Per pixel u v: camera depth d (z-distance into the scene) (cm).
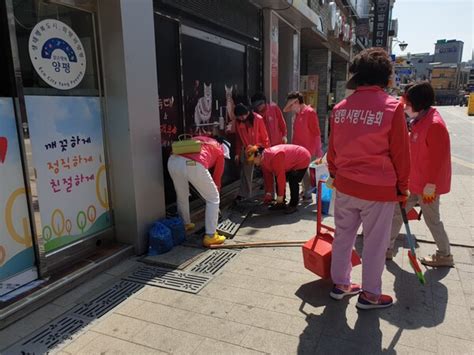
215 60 596
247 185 592
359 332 270
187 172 418
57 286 322
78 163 365
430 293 321
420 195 352
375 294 293
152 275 359
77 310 302
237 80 678
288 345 257
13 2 300
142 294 325
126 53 369
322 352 250
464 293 321
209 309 301
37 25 320
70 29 350
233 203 586
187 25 513
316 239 341
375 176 267
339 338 264
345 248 303
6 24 290
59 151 344
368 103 267
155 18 450
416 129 347
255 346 256
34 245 326
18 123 306
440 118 330
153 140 413
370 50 272
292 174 539
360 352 249
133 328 278
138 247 404
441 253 367
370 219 280
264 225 501
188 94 529
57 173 344
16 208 312
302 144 613
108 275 361
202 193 431
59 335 270
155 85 410
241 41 674
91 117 376
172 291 329
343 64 1794
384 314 291
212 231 430
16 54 297
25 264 322
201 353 250
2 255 304
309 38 1102
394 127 256
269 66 770
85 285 342
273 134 641
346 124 277
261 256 399
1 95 300
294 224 503
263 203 589
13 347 258
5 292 305
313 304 306
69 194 358
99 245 396
